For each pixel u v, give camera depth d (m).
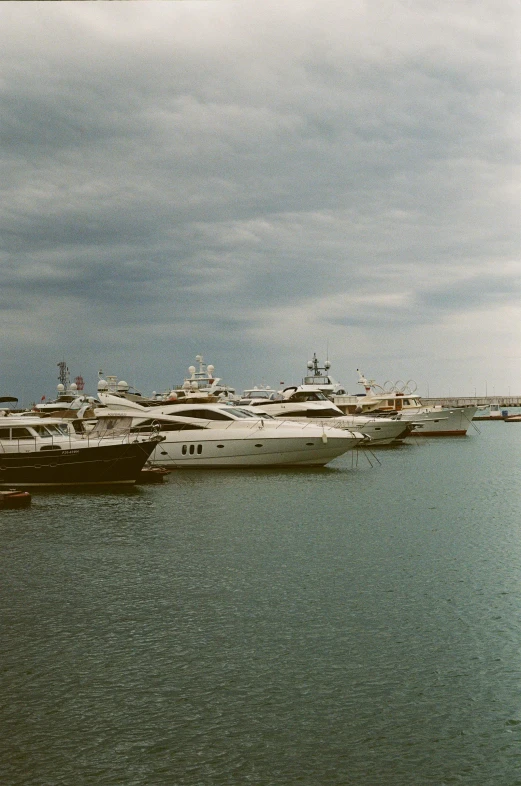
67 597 20.02
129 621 18.14
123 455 39.72
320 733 12.98
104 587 20.89
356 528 28.95
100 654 16.17
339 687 14.62
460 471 49.78
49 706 13.92
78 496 37.16
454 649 16.36
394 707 13.84
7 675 15.19
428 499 36.62
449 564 23.23
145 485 41.16
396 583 21.17
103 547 25.70
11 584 21.25
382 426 70.31
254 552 24.86
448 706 13.88
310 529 28.75
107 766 12.05
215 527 29.20
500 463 55.81
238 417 48.59
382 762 12.18
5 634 17.33
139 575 22.09
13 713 13.67
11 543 26.42
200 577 21.84
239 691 14.47
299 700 14.11
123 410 50.22
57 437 40.62
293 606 19.17
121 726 13.22
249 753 12.41
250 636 17.12
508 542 26.39
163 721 13.38
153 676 15.12
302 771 11.94
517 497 37.34
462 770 11.98
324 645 16.61
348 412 83.06
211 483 42.12
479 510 33.28
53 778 11.75
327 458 48.59
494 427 126.44
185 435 48.03
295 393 70.81
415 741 12.74
